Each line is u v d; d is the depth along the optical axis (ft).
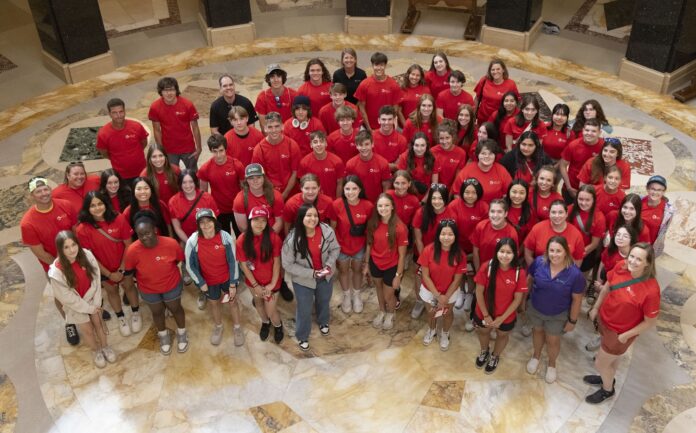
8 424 16.88
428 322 19.67
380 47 37.55
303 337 18.69
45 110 32.12
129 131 22.34
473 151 22.36
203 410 17.13
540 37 37.63
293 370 18.26
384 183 20.21
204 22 38.50
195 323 19.93
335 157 20.26
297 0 43.21
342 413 16.97
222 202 20.68
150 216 17.01
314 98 24.12
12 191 26.37
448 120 20.38
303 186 17.66
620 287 15.35
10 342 19.39
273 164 20.39
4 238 23.72
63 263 16.46
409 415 16.88
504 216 16.84
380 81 24.06
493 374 18.01
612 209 18.88
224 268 17.76
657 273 21.50
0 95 33.40
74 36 33.65
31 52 36.76
